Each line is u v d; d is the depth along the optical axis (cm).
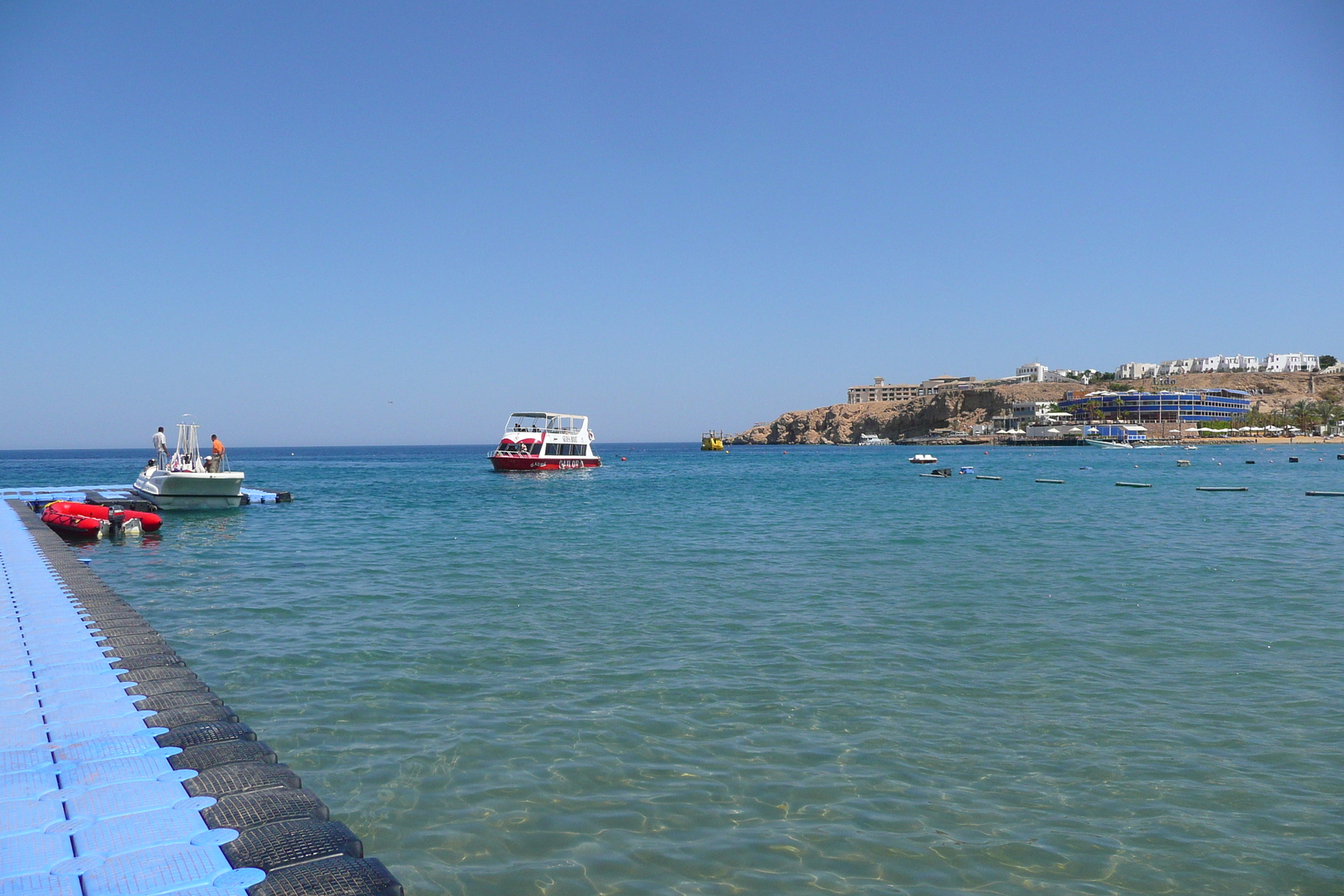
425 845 702
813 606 1644
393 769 854
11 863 537
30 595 1462
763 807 777
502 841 709
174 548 2588
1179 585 1875
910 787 820
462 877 652
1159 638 1387
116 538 2833
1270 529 3103
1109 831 736
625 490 5916
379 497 5116
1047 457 14500
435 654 1287
